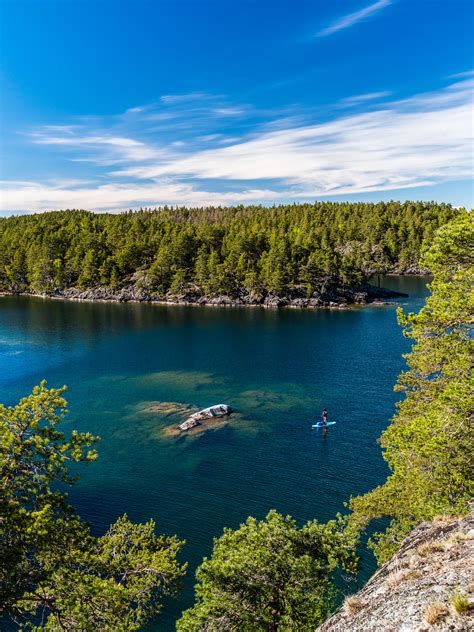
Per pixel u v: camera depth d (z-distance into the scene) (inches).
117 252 7785.4
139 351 3599.9
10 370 3046.3
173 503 1445.6
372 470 1659.7
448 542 491.8
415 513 884.0
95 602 589.3
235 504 1443.2
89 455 634.8
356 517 978.1
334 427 2052.2
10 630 914.7
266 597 685.3
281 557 701.9
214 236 7829.7
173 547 748.0
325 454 1788.9
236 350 3607.3
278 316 5359.3
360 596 492.7
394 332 4264.3
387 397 2456.9
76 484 1558.8
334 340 3937.0
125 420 2143.2
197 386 2679.6
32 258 7859.3
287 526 776.3
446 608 353.7
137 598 690.8
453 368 794.2
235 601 673.6
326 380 2775.6
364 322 4832.7
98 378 2861.7
